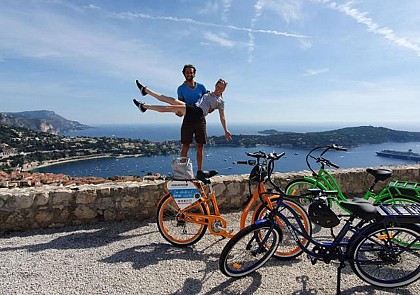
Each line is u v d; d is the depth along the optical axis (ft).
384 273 8.12
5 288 7.71
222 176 15.44
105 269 8.78
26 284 7.91
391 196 10.59
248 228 8.22
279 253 9.49
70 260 9.32
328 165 11.80
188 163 10.47
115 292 7.62
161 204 10.75
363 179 17.51
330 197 8.45
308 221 9.34
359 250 7.72
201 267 9.00
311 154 12.23
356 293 7.68
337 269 8.33
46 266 8.91
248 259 8.71
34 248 10.18
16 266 8.87
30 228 11.94
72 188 12.73
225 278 8.37
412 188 10.03
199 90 14.47
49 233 11.64
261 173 9.03
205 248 10.41
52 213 12.14
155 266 9.02
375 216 7.28
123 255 9.75
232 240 8.07
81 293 7.56
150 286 7.91
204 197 10.49
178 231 11.52
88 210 12.59
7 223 11.66
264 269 8.91
